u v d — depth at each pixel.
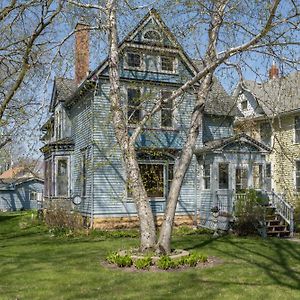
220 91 24.28
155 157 20.73
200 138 21.97
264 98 21.97
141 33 20.34
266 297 8.20
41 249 14.30
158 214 20.58
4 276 10.04
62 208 20.67
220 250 14.03
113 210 19.52
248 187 20.70
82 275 10.09
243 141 20.64
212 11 11.34
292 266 11.36
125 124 12.73
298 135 26.00
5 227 23.39
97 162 19.38
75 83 24.42
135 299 8.02
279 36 10.12
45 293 8.47
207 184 21.30
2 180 49.09
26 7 11.35
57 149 22.73
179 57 21.11
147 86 20.28
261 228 18.22
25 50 11.77
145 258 11.01
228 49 11.33
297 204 22.41
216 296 8.25
